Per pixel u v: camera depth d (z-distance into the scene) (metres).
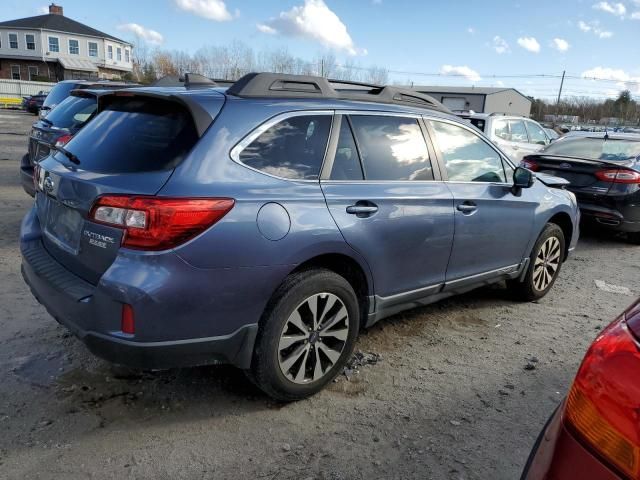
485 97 62.62
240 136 2.86
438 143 3.95
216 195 2.64
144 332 2.52
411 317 4.62
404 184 3.60
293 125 3.11
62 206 3.01
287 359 3.03
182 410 3.05
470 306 4.98
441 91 65.38
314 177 3.13
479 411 3.18
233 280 2.70
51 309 2.91
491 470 2.66
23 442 2.70
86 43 58.41
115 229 2.57
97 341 2.61
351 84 4.02
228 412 3.05
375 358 3.79
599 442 1.47
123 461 2.61
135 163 2.77
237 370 3.53
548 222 5.06
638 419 1.39
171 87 3.33
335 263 3.30
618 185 7.31
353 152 3.37
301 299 2.99
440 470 2.64
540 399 3.35
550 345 4.18
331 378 3.31
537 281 5.07
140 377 3.37
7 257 5.53
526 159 8.26
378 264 3.40
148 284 2.48
